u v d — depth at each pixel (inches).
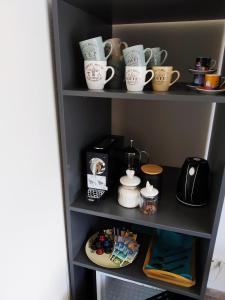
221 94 28.0
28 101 27.4
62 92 31.3
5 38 23.2
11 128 25.3
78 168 38.7
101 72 31.2
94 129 43.2
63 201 38.0
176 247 43.7
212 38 42.0
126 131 51.6
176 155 50.2
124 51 29.9
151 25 44.1
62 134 33.3
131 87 30.8
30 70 27.2
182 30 42.9
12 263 27.8
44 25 28.7
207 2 29.7
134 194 36.4
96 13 36.2
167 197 39.7
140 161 46.3
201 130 47.2
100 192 39.2
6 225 26.2
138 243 45.8
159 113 48.4
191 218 34.6
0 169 24.4
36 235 31.9
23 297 30.8
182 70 44.9
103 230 47.9
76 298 45.9
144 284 38.1
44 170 32.0
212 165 40.3
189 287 36.5
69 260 41.6
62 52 30.4
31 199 29.9
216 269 55.6
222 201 29.0
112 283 46.1
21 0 24.7
